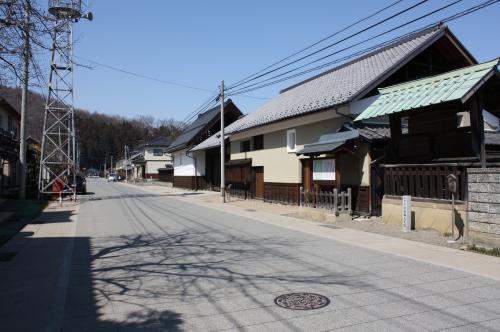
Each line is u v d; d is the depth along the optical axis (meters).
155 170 79.12
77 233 12.34
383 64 17.88
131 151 115.00
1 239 10.94
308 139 18.98
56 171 30.17
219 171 35.94
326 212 14.85
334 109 16.16
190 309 5.48
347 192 14.79
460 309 5.41
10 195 25.00
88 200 26.22
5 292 6.38
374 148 15.20
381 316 5.15
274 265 7.98
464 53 17.72
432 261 8.29
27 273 7.52
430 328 4.75
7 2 7.45
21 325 5.01
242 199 26.00
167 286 6.59
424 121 14.09
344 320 5.02
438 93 11.27
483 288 6.40
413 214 12.13
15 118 31.52
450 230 10.91
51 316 5.30
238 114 38.91
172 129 107.44
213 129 39.41
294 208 19.52
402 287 6.44
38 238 11.43
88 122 128.12
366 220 14.22
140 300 5.89
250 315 5.22
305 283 6.68
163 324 4.96
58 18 11.05
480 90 10.92
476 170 9.67
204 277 7.11
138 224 14.38
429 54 17.92
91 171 128.12
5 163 27.66
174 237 11.49
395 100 12.66
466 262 8.19
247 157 25.86
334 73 23.08
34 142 36.88
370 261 8.32
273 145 22.36
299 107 19.30
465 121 14.88
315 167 15.88
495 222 9.22
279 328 4.77
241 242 10.62
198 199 26.89
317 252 9.27
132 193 34.84
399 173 12.84
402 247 9.80
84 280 7.01
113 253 9.28
